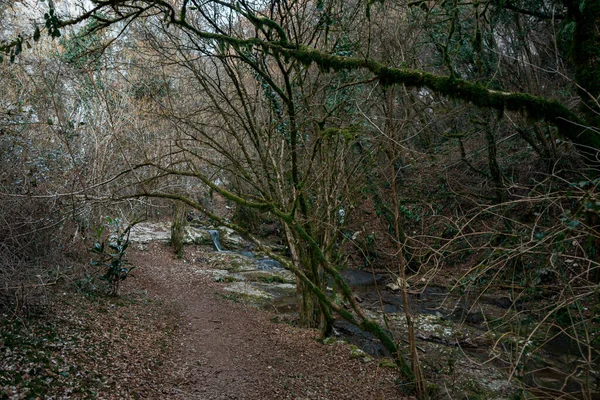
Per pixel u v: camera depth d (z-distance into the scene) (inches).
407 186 622.8
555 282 295.0
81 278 376.8
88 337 282.5
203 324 402.6
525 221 471.8
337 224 426.6
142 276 552.7
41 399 193.0
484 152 599.2
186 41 359.6
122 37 405.4
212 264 751.7
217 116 404.2
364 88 388.2
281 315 481.7
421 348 385.1
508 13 490.0
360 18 377.4
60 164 369.4
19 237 277.7
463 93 204.2
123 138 454.3
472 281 217.9
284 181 400.2
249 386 276.8
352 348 371.6
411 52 393.1
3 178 285.0
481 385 307.3
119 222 520.4
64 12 395.2
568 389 293.9
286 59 274.1
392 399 280.5
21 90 394.0
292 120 327.9
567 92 458.0
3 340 229.6
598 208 164.1
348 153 410.6
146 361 281.7
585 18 250.4
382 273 688.4
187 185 657.0
